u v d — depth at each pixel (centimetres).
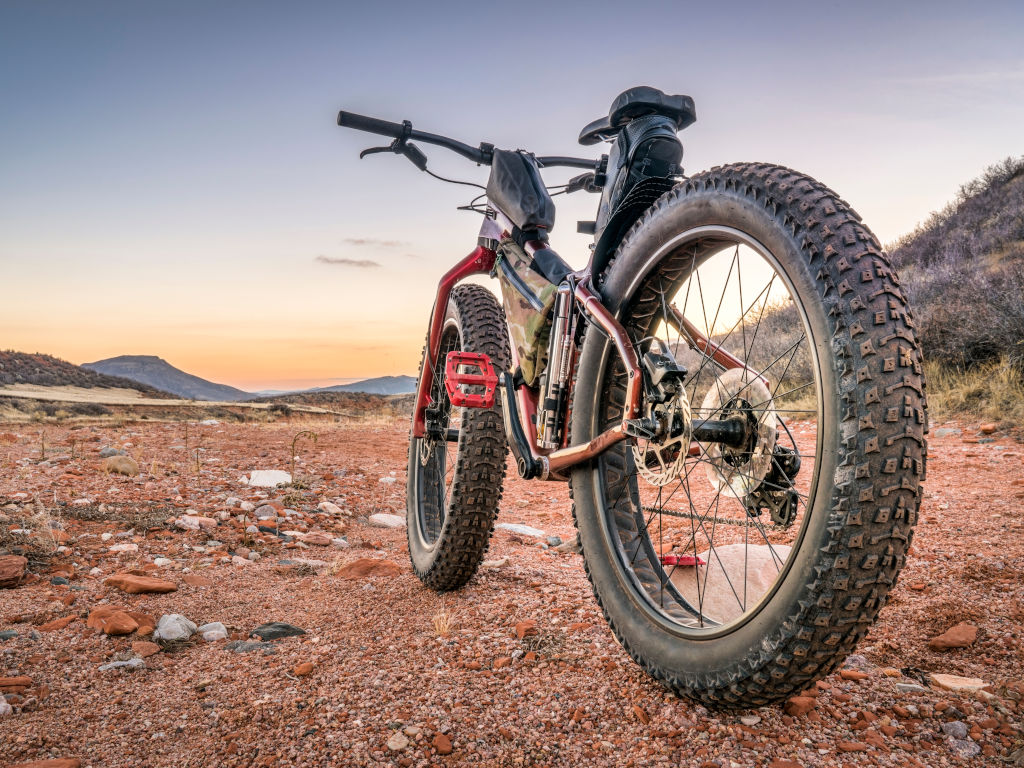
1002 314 898
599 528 244
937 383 911
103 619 288
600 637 262
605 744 188
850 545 146
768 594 166
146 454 767
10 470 612
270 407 2352
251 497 576
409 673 236
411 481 402
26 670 246
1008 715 194
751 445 193
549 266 288
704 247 211
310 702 217
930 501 453
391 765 181
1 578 334
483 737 193
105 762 188
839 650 156
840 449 149
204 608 322
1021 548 335
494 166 322
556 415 264
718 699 184
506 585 345
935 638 247
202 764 186
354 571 379
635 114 250
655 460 221
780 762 174
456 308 363
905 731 189
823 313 155
